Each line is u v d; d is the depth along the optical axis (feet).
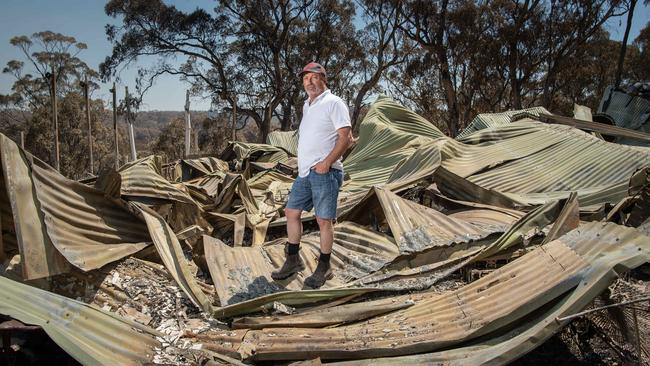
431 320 10.37
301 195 12.81
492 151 25.44
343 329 10.69
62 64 123.44
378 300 12.15
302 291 11.76
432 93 107.55
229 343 10.13
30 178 11.57
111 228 13.06
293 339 10.14
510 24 94.38
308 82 12.30
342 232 16.07
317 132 12.28
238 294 12.19
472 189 20.36
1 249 11.89
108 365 8.09
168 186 19.24
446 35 97.66
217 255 13.61
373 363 9.32
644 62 107.86
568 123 29.32
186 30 103.19
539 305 9.32
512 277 10.81
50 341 9.75
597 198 19.29
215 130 113.60
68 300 9.24
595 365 10.46
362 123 36.01
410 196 21.24
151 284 11.93
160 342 9.70
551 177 22.31
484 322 9.58
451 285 13.21
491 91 108.47
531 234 14.69
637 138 27.32
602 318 11.11
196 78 110.93
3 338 9.19
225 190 21.83
